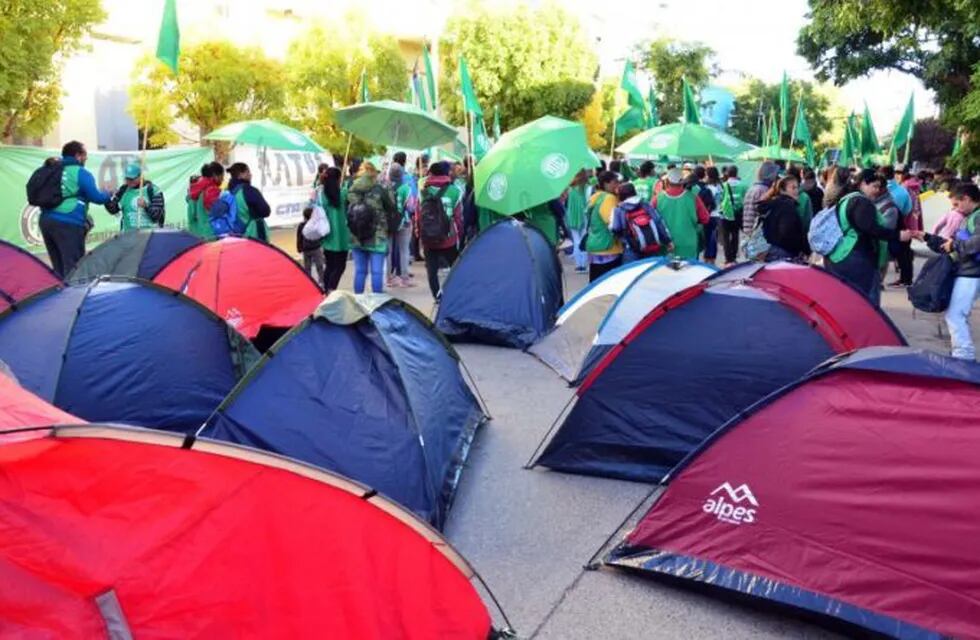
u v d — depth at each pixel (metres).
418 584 3.35
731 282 5.64
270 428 4.72
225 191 10.48
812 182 13.14
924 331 10.05
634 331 5.61
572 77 31.03
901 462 3.71
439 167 10.81
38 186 9.78
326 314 5.09
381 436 4.79
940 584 3.54
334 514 3.17
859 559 3.72
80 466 2.79
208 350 6.16
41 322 5.88
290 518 3.09
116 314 5.96
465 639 3.45
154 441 2.83
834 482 3.84
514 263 9.30
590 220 10.32
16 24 11.50
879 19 8.91
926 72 13.73
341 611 3.16
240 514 3.02
